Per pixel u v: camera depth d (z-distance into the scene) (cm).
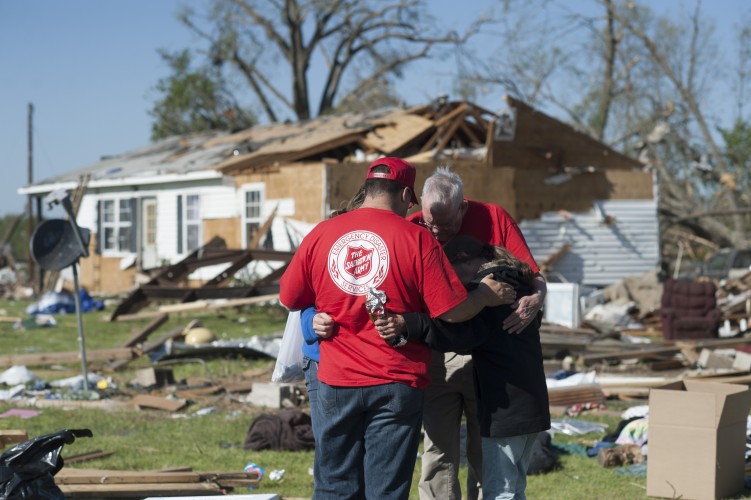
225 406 948
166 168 2575
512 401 425
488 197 2141
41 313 2191
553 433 805
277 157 2170
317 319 393
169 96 4472
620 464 692
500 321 425
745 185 3488
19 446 445
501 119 2166
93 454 707
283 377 458
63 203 998
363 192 443
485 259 437
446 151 2230
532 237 2292
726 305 1809
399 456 391
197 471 650
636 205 2400
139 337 1355
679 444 593
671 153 3953
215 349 1269
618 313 1844
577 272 2339
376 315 377
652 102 3778
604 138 4053
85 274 2873
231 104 4584
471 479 491
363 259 387
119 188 2759
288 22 4469
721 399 578
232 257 1873
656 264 2417
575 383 980
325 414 397
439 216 445
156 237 2631
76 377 1091
